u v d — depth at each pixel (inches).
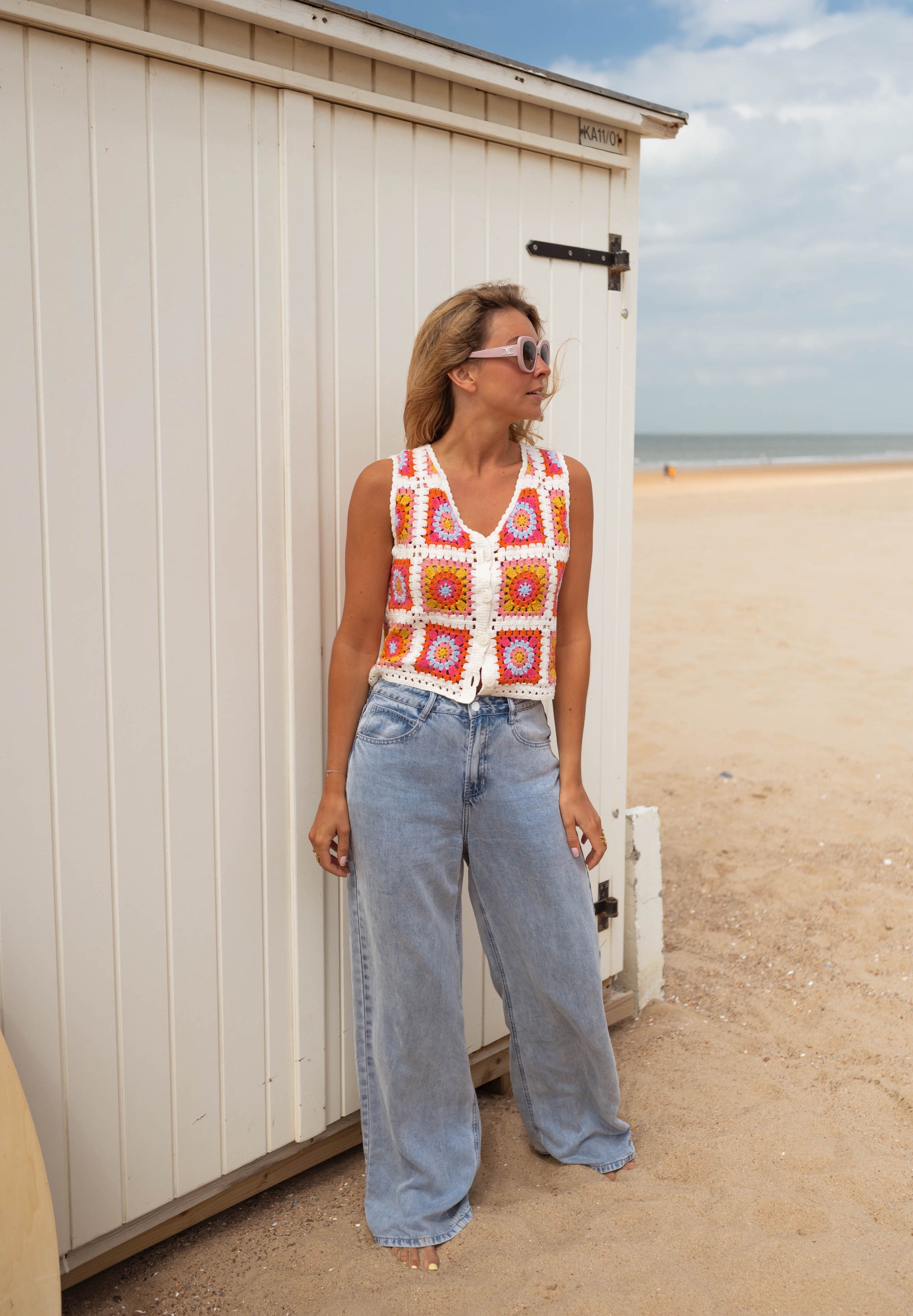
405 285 91.9
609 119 104.0
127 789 78.5
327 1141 96.3
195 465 79.3
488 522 78.7
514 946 87.2
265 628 85.3
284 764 88.0
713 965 137.1
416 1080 84.3
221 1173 88.3
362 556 79.3
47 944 75.7
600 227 108.4
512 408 77.6
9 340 68.8
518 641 79.7
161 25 72.8
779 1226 85.4
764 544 530.0
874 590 390.3
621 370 112.2
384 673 80.6
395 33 84.0
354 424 89.8
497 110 96.0
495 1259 82.0
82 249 71.4
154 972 82.0
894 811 187.3
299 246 82.7
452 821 81.1
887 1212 87.4
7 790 72.4
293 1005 91.2
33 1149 68.9
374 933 81.3
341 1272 82.4
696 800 196.1
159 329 75.9
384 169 88.8
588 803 85.9
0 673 71.1
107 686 76.5
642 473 1558.8
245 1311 78.7
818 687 267.0
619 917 122.4
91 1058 79.1
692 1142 97.2
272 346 82.7
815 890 157.5
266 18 76.1
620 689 117.3
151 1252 86.4
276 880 88.9
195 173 76.5
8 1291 66.2
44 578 72.4
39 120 68.4
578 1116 93.8
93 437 73.5
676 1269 79.8
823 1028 120.2
